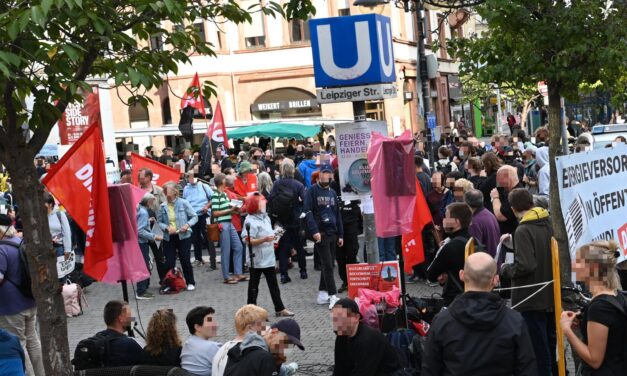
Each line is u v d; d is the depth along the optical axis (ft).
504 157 57.16
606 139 58.75
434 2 40.68
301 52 142.20
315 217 43.65
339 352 23.07
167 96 142.82
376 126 34.50
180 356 25.05
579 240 24.63
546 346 25.98
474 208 32.40
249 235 41.63
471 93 143.74
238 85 143.13
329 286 43.60
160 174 56.08
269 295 48.29
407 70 152.35
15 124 22.57
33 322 31.71
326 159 52.16
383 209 29.04
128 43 25.32
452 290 26.76
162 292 51.44
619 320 18.25
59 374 22.58
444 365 17.67
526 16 34.06
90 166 26.40
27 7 23.16
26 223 22.61
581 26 34.12
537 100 119.44
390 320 27.91
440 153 63.31
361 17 33.42
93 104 62.64
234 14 29.94
